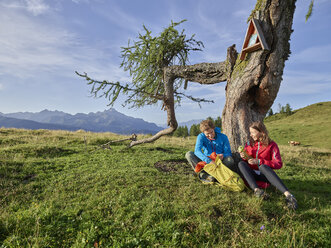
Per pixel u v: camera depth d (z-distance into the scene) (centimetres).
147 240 248
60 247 242
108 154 963
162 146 1323
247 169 389
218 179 407
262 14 483
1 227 273
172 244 238
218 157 422
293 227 267
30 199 413
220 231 268
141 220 294
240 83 527
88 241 246
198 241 247
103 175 552
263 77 497
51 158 900
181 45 834
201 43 864
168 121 851
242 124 532
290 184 541
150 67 874
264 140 396
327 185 545
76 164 746
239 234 257
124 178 514
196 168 450
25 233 264
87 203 361
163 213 304
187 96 953
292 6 471
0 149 998
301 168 812
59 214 314
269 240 243
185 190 404
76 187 471
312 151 1788
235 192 392
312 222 290
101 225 282
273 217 305
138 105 913
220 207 327
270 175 365
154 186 442
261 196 353
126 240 249
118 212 320
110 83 734
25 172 621
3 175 582
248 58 517
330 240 244
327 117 6075
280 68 489
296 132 4559
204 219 289
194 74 711
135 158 849
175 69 759
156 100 941
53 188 478
